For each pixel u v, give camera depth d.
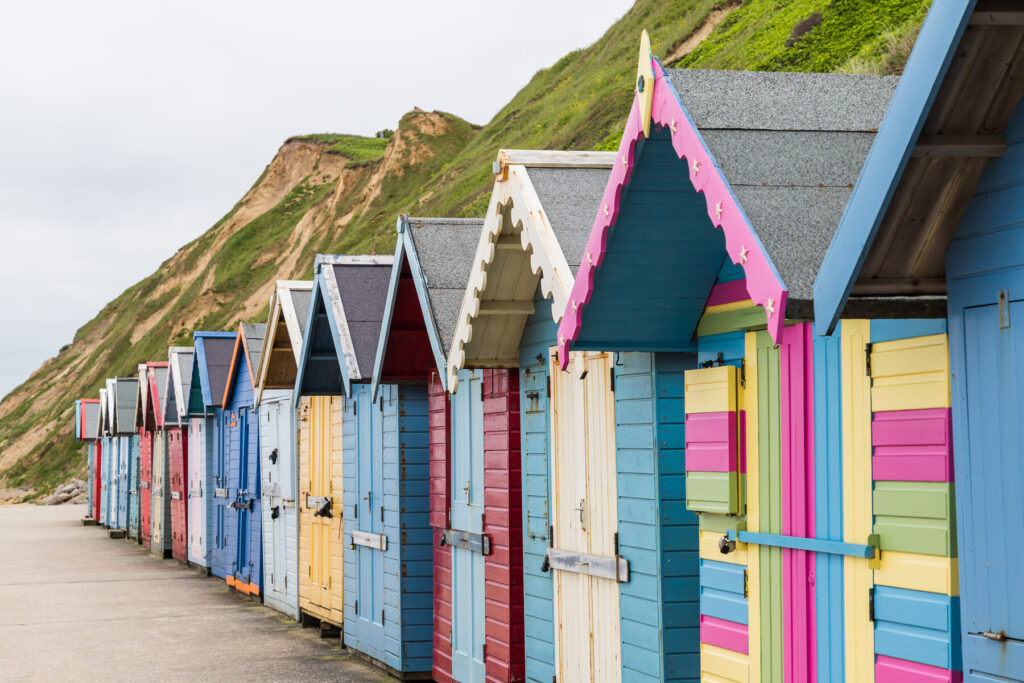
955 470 4.08
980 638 3.94
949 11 3.32
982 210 3.91
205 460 23.12
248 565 19.20
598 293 6.05
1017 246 3.77
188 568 24.84
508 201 7.38
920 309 4.20
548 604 8.11
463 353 8.35
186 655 13.23
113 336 95.75
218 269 88.50
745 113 4.68
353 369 11.30
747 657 5.55
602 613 7.18
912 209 3.92
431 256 9.62
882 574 4.55
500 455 9.03
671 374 6.53
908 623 4.40
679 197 5.46
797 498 5.17
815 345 5.08
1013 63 3.59
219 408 21.89
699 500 5.95
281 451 16.88
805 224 4.20
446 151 79.56
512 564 8.80
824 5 23.72
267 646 13.88
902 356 4.46
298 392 13.10
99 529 39.50
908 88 3.49
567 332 5.94
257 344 18.44
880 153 3.60
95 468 42.56
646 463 6.59
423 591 11.40
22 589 20.70
